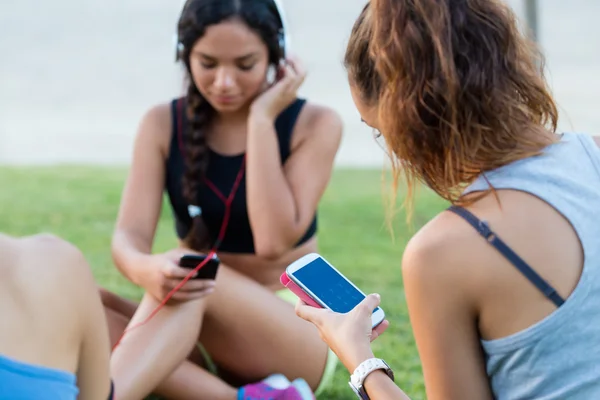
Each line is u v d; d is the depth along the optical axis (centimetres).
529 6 530
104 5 1377
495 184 172
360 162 747
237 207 313
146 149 323
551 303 166
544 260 166
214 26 294
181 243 332
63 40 1215
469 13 172
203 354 306
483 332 174
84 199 622
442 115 171
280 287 321
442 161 175
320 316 188
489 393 177
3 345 146
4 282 151
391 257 471
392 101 173
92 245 502
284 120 320
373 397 172
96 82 1046
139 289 421
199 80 304
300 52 1073
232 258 321
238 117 317
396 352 336
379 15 176
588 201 170
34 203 608
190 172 313
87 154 799
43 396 147
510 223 168
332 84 959
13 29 1262
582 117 742
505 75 173
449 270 170
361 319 183
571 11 1141
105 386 176
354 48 187
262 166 304
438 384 177
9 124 899
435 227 174
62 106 965
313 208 315
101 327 170
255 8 300
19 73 1086
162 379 267
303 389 271
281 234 305
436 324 173
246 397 274
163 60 1123
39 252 159
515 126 173
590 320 166
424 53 170
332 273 202
